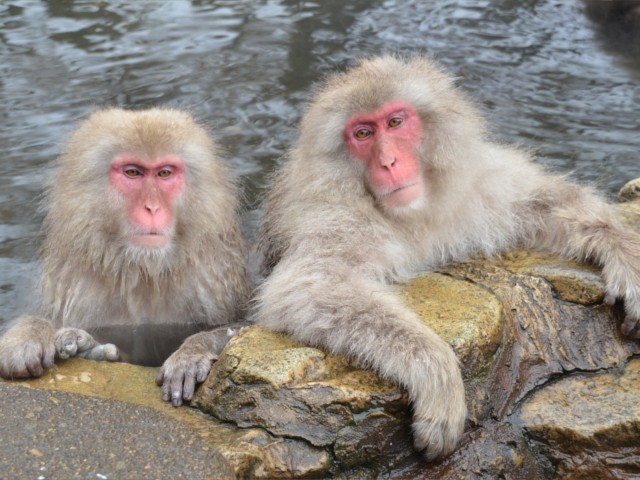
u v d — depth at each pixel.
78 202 5.14
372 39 10.84
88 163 5.08
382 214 4.93
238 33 10.98
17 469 3.35
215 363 4.37
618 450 4.12
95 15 11.56
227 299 5.65
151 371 4.71
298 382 3.97
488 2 12.46
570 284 4.74
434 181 4.89
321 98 5.03
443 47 10.62
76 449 3.52
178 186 5.21
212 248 5.54
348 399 3.87
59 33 10.88
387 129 4.79
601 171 7.62
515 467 4.10
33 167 7.75
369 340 4.09
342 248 4.79
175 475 3.40
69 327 4.91
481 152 5.14
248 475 3.71
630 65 10.16
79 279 5.33
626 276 4.59
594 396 4.32
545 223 5.29
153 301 5.45
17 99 8.98
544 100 9.17
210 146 5.55
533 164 5.83
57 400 3.92
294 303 4.42
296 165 5.18
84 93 9.15
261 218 6.58
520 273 4.85
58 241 5.33
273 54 10.30
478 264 5.11
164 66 9.92
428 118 4.82
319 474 3.82
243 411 3.99
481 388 4.20
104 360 4.76
